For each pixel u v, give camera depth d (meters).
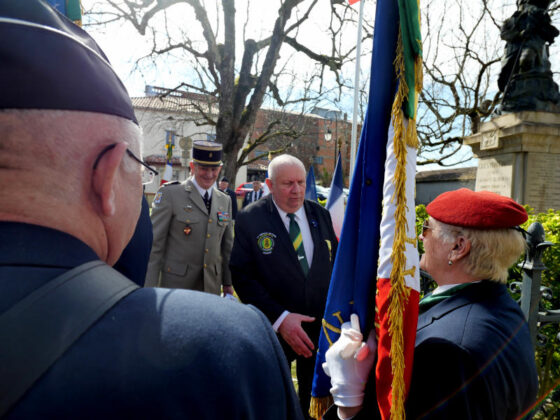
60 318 0.40
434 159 13.36
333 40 12.34
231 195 9.52
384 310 1.16
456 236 1.19
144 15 11.95
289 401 0.53
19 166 0.43
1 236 0.42
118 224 0.54
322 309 2.37
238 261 2.39
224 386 0.44
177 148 27.56
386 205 1.26
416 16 1.24
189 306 0.50
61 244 0.45
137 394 0.40
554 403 2.11
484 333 1.02
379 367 1.15
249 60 12.80
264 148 38.75
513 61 6.37
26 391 0.36
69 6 1.23
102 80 0.50
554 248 2.52
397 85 1.25
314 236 2.47
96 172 0.49
